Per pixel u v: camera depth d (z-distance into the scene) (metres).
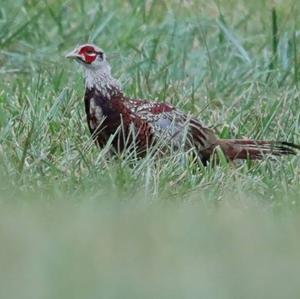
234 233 15.93
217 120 20.91
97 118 19.38
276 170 19.12
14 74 22.88
